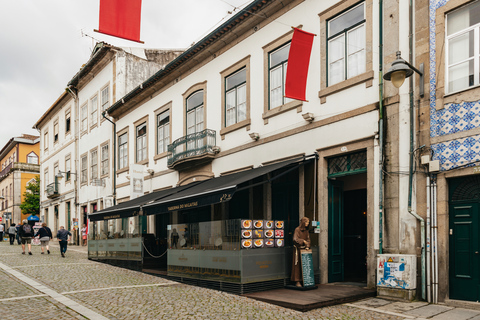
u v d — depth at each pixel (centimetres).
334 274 999
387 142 874
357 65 980
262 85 1230
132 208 1338
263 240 902
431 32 826
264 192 1198
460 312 690
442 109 792
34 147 4631
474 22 773
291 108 1122
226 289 891
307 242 897
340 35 1029
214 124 1442
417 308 723
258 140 1227
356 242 1162
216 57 1449
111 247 1479
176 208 1108
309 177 1043
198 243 995
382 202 870
